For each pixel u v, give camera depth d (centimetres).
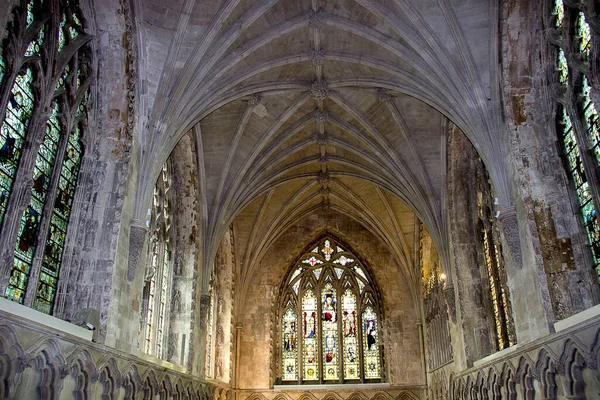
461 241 2373
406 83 2064
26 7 1207
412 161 2538
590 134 1360
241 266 3384
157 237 2142
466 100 1769
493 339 2211
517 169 1570
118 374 1484
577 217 1473
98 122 1631
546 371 1441
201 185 2483
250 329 3381
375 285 3509
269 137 2530
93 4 1567
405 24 1844
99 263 1487
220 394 2895
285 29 1962
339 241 3616
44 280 1362
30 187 1217
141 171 1708
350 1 1875
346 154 2841
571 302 1419
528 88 1614
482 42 1741
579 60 1351
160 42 1755
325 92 2314
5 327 972
